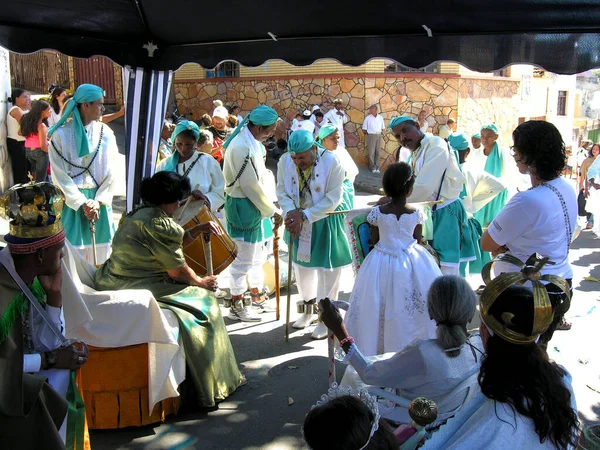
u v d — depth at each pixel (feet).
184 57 17.97
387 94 55.21
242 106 60.34
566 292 6.87
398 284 13.50
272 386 14.70
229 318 19.24
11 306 7.68
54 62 59.36
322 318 9.86
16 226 7.80
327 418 5.84
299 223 16.63
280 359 16.25
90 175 17.98
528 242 11.07
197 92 61.62
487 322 6.29
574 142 82.38
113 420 12.57
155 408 12.78
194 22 16.26
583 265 26.23
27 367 8.14
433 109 55.57
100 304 11.61
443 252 18.02
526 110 69.05
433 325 13.58
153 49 18.12
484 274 7.76
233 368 14.38
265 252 20.44
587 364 15.80
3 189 31.50
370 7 14.16
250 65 17.21
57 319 8.59
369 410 6.05
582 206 34.88
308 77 56.90
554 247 11.02
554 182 11.03
